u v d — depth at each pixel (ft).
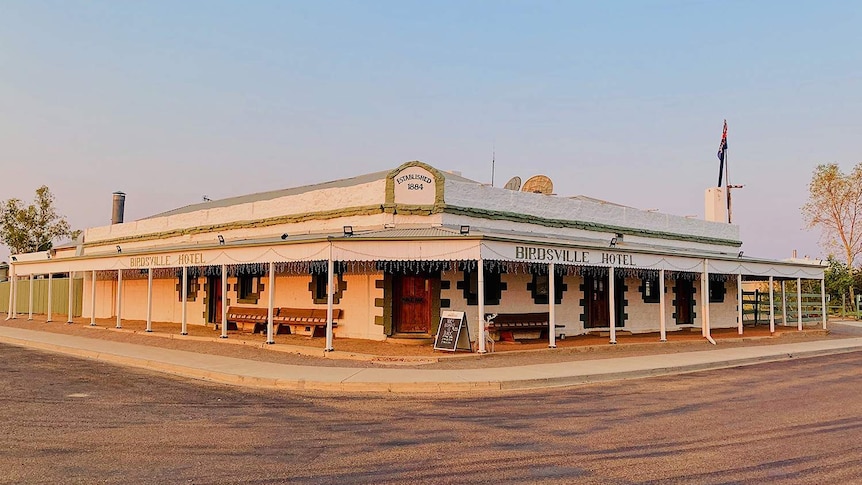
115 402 36.17
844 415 32.55
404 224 63.36
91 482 20.84
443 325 56.65
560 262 58.44
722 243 100.22
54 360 55.77
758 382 45.11
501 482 20.89
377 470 22.31
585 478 21.34
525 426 29.81
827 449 25.31
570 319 72.49
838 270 148.77
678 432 28.48
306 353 55.16
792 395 39.24
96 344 64.75
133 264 78.23
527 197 71.97
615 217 82.89
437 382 41.24
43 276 124.16
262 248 60.80
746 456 24.21
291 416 32.27
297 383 42.22
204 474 21.77
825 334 89.92
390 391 40.57
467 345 56.49
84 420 31.09
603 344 62.13
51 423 30.32
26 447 25.61
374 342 61.21
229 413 33.04
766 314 108.17
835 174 171.63
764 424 30.25
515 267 63.00
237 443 26.35
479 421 31.01
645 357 56.90
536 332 68.39
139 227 102.42
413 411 33.71
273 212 77.56
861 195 168.25
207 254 66.90
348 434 28.07
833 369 53.26
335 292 66.49
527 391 40.70
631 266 65.00
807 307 116.06
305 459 23.79
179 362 50.93
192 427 29.53
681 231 93.35
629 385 43.47
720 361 55.21
